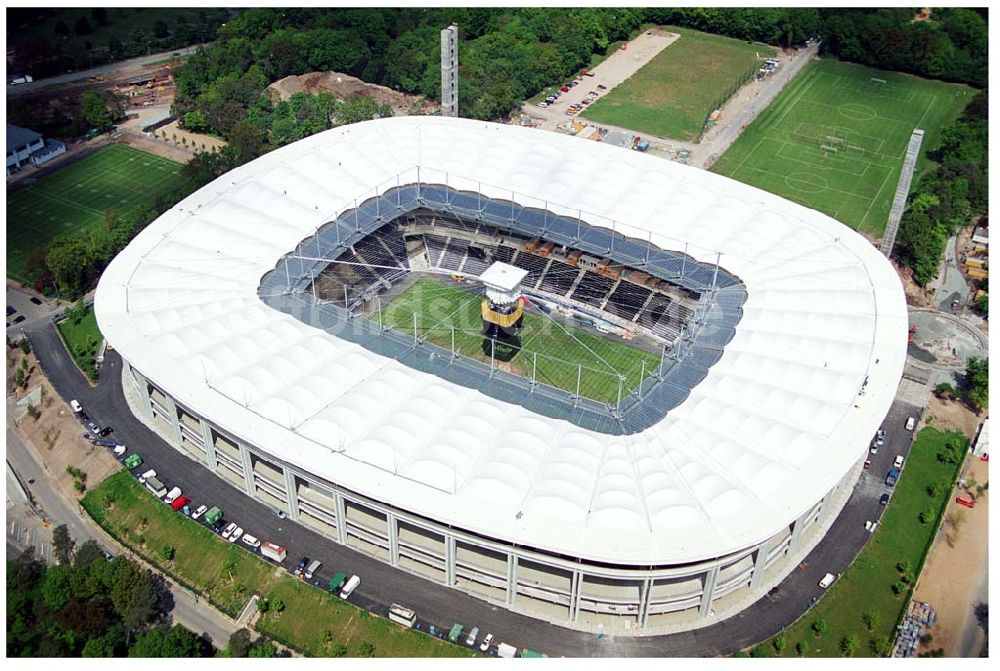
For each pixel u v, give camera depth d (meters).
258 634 140.38
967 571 150.25
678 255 198.00
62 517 161.38
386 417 151.38
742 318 177.00
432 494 136.00
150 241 195.00
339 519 149.50
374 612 142.38
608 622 141.50
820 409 152.00
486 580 143.25
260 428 147.75
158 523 158.12
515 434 147.25
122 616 137.88
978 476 169.88
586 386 187.50
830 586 147.12
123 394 189.38
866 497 164.25
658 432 150.62
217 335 168.75
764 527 131.75
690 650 137.12
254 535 155.38
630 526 131.00
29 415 184.12
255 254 194.88
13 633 136.62
